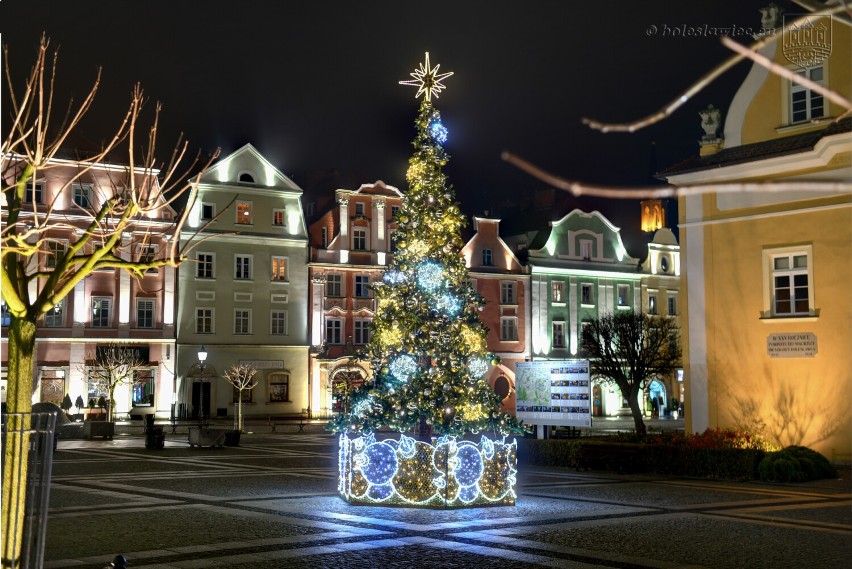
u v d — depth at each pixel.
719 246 30.33
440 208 19.55
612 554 12.47
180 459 29.50
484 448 17.91
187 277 61.19
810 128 28.67
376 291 19.44
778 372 28.66
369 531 14.37
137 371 59.06
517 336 71.62
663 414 74.75
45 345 56.72
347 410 18.39
